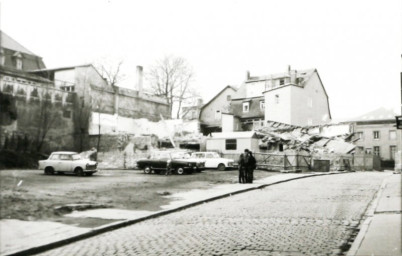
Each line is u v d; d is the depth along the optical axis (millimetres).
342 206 15672
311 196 19125
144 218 13742
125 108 56188
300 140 50188
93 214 14250
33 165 29609
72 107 31344
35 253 9352
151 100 61625
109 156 44062
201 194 20000
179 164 32469
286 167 38844
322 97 67688
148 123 55406
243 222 12594
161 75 67812
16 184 20312
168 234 11016
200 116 76125
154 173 34062
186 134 55656
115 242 10234
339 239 9898
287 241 9727
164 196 19328
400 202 16000
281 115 60719
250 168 25750
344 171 44344
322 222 12289
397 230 10547
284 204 16547
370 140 78000
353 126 52688
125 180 26969
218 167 37531
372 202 16766
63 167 30406
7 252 8945
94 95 48531
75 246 9977
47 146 23484
